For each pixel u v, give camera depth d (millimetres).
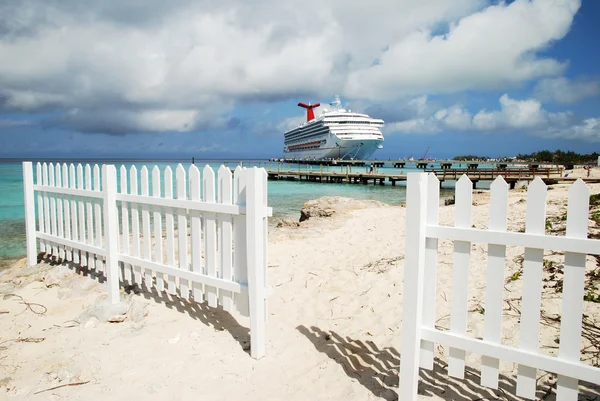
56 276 4844
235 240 3346
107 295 4297
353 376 2926
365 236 8031
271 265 5914
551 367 2096
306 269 5664
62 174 5027
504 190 2178
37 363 2959
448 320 3598
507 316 3416
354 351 3291
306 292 4730
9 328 3582
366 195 27047
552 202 10188
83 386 2713
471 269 4883
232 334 3547
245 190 3178
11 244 9266
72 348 3199
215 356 3162
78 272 4922
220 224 3420
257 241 3066
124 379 2809
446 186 34844
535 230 2107
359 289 4703
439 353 3133
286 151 109625
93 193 4359
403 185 37281
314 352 3285
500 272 2242
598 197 8453
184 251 3738
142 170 3908
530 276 2143
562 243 1995
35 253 5531
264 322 3211
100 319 3746
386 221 9859
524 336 2197
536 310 2148
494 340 2303
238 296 3377
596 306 3307
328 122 70625
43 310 4000
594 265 4141
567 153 88375
